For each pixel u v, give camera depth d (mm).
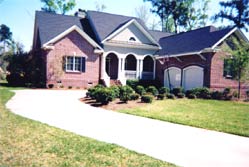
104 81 27016
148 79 29828
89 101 16453
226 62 22469
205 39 24609
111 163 5629
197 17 50500
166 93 19109
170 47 29016
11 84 26047
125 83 28281
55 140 7219
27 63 26422
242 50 19625
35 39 30125
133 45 28781
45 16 28266
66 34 25672
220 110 14039
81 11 31328
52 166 5285
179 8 50031
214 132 9391
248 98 19938
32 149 6309
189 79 25109
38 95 18188
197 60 24047
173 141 7914
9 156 5727
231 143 7965
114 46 28359
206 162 6086
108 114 12469
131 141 7742
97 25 29344
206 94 19391
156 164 5699
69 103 15430
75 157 5895
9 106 13102
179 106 15078
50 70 25078
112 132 8812
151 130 9336
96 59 27266
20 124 8930
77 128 9188
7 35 65625
